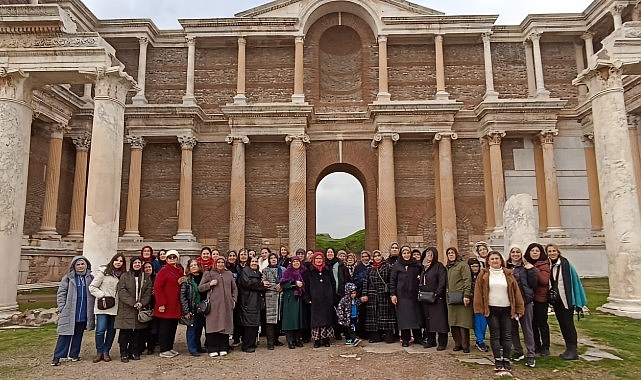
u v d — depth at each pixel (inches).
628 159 647.8
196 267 487.2
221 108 1242.0
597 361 415.8
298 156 1224.2
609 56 670.5
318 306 497.7
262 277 504.1
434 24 1331.2
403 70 1374.3
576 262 1171.9
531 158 1309.1
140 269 451.2
